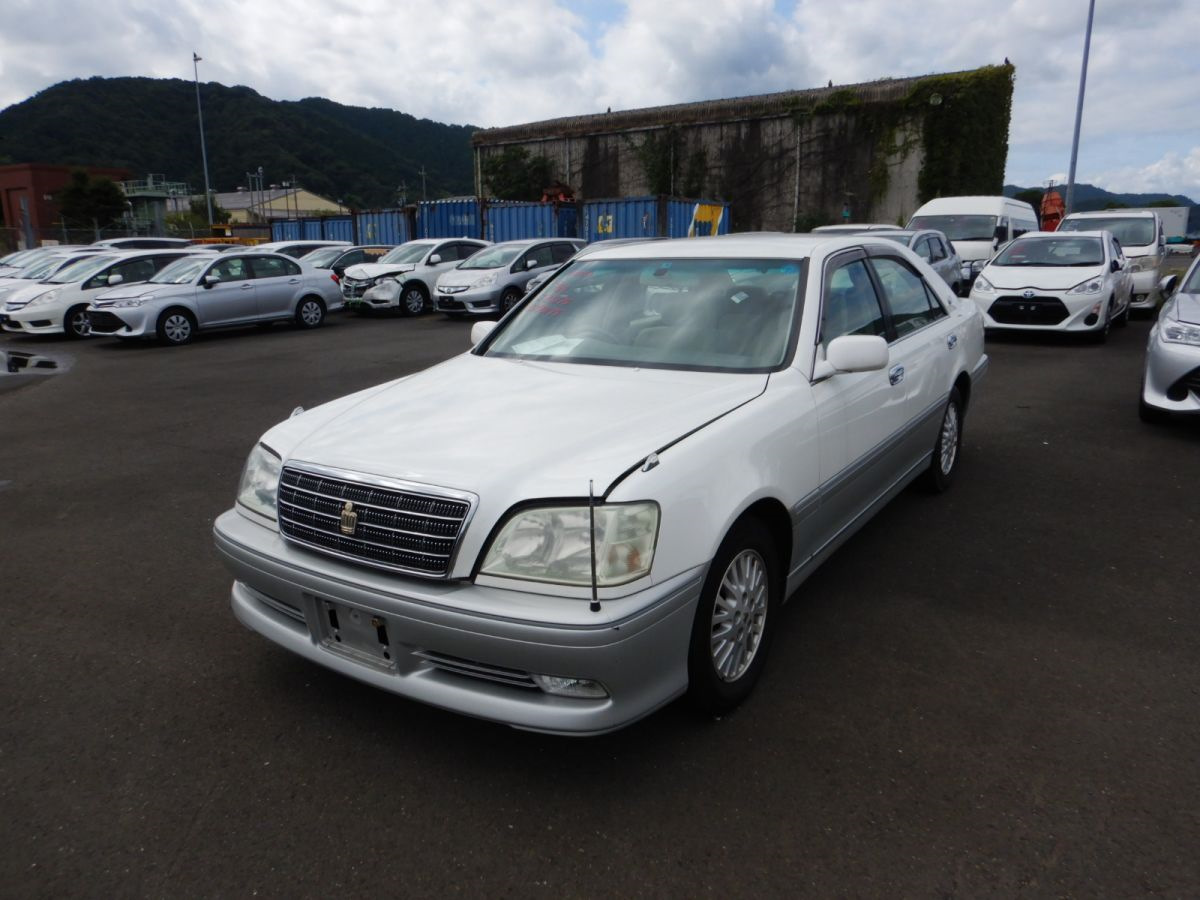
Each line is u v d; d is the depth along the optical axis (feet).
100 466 21.53
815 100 108.37
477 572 8.18
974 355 18.08
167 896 7.38
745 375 11.00
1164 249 51.72
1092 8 79.46
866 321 13.39
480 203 86.79
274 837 8.09
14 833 8.18
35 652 11.73
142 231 154.71
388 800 8.59
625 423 9.39
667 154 119.85
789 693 10.39
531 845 7.93
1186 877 7.38
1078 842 7.82
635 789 8.68
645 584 8.07
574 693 8.11
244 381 34.06
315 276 53.72
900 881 7.41
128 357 42.22
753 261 12.78
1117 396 26.96
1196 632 11.73
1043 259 39.86
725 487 8.99
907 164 104.17
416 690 8.58
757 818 8.23
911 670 10.89
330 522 8.91
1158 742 9.28
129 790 8.80
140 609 13.08
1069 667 10.87
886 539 15.30
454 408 10.23
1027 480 18.61
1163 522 15.94
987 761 9.01
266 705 10.36
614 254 14.20
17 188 168.66
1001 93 102.78
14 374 35.14
